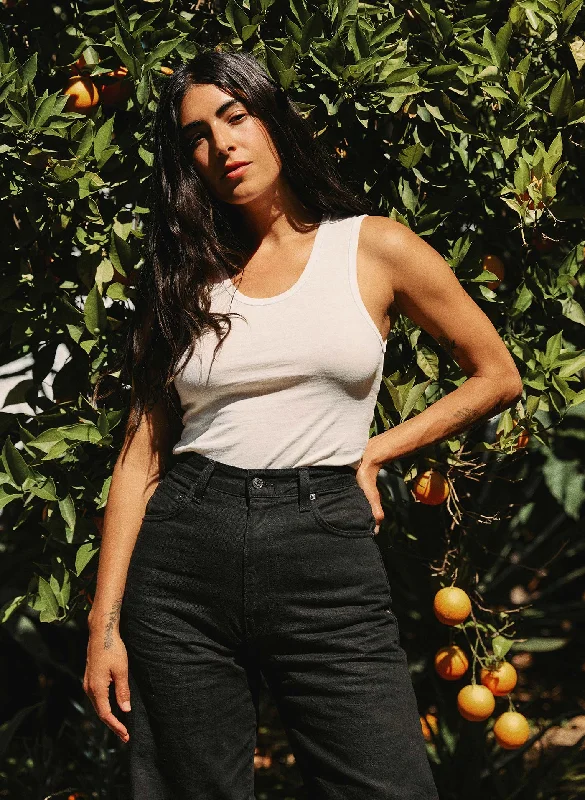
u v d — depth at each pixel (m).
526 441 2.22
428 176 2.21
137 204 2.17
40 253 2.18
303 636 1.64
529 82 2.18
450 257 2.18
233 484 1.67
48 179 2.02
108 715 1.77
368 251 1.72
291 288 1.69
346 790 1.63
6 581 2.69
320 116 2.11
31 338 2.23
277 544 1.63
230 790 1.72
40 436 2.05
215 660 1.70
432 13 2.14
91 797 2.88
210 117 1.75
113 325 2.20
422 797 1.62
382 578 1.71
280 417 1.66
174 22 2.19
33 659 3.58
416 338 2.11
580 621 3.91
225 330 1.69
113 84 2.19
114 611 1.77
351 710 1.62
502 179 2.21
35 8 2.21
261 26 2.20
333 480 1.68
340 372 1.65
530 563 3.64
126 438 1.85
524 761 3.17
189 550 1.69
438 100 2.12
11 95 1.97
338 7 2.07
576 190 2.37
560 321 2.38
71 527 2.05
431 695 3.15
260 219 1.79
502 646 2.43
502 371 1.76
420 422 1.77
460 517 2.38
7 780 2.97
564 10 2.16
